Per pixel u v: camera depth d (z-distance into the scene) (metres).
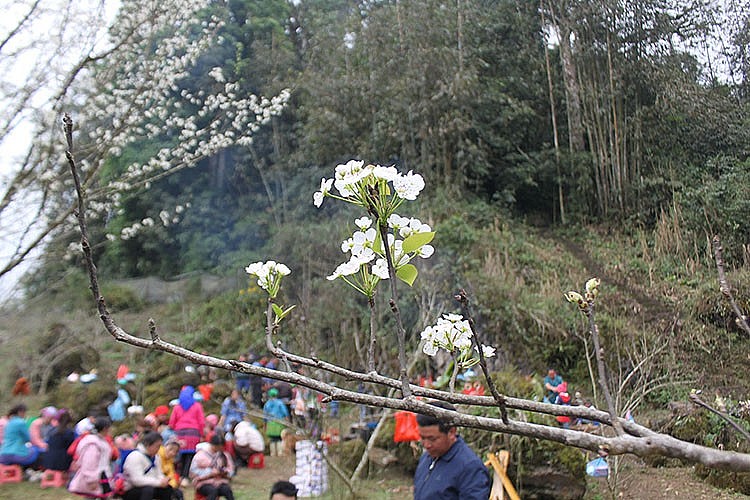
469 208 17.44
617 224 18.11
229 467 6.88
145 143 16.88
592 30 19.80
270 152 24.28
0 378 13.40
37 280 8.42
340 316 11.20
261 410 11.46
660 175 17.91
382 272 1.31
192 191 24.28
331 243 15.78
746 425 7.79
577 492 6.95
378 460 8.82
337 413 9.82
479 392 7.47
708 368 10.49
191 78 20.05
